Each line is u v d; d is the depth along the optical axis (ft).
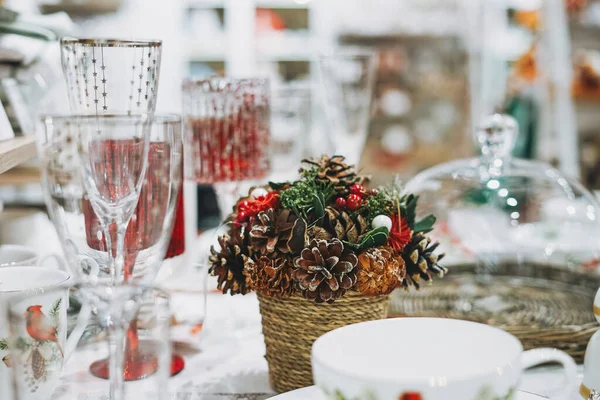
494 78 8.86
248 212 1.96
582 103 7.88
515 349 1.38
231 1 8.39
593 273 2.87
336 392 1.32
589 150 7.86
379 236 1.84
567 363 1.70
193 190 6.44
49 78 3.08
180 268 2.89
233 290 1.97
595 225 3.06
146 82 1.82
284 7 8.70
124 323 1.53
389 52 9.23
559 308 2.56
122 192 1.55
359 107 3.50
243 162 2.83
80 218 1.61
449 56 9.23
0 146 2.07
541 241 3.01
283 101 4.26
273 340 1.98
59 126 1.51
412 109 9.34
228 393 2.03
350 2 8.98
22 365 1.64
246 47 8.46
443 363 1.49
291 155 4.28
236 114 2.78
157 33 7.66
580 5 7.71
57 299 1.71
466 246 3.07
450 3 9.03
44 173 1.57
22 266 1.93
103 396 1.72
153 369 1.56
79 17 7.50
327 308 1.87
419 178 3.36
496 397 1.30
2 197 5.23
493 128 3.01
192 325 2.37
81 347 1.83
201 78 2.75
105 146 1.51
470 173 3.27
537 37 7.41
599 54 7.80
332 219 1.86
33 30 2.76
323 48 8.61
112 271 1.61
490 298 2.70
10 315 1.61
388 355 1.50
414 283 1.99
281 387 2.01
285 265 1.86
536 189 3.17
